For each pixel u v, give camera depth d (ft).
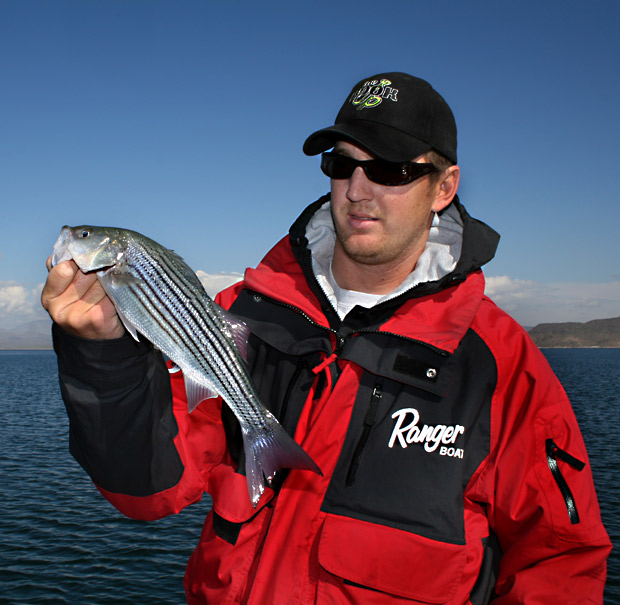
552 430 6.35
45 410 202.90
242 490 6.54
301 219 7.79
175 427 6.18
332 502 6.08
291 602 5.94
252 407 6.35
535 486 6.23
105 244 5.90
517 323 6.97
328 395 6.48
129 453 5.75
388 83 6.70
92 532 71.00
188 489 6.51
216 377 6.36
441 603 5.85
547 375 6.56
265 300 7.28
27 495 88.53
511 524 6.38
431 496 6.00
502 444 6.37
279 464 6.02
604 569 6.30
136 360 5.54
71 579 56.24
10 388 301.84
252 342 7.20
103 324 5.27
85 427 5.57
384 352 6.44
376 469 6.09
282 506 6.28
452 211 7.43
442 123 6.75
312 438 6.33
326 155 6.84
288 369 6.86
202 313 6.40
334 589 5.87
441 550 5.88
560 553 6.23
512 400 6.46
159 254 6.23
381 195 6.44
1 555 62.90
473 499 6.39
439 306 6.75
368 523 5.93
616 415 172.14
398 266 7.00
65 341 5.36
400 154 6.27
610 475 94.94
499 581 6.52
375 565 5.82
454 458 6.18
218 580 6.36
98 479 5.99
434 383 6.31
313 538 6.11
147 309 5.97
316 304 7.11
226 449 7.04
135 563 60.64
